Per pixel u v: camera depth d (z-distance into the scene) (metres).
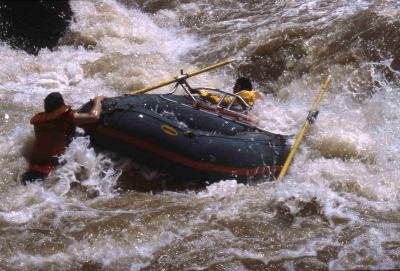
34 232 20.09
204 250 19.42
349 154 26.97
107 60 37.38
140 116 22.94
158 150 22.75
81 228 20.36
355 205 22.73
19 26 44.47
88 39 42.31
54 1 47.12
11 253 19.00
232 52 38.56
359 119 29.86
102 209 21.77
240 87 28.70
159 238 20.02
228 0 46.56
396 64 33.41
